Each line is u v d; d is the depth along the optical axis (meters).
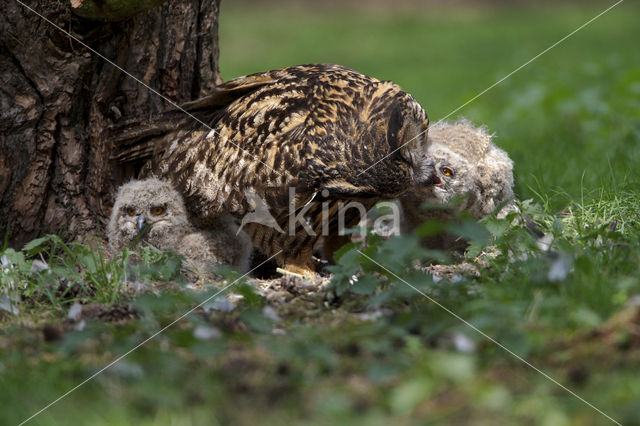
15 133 10.12
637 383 5.99
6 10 9.77
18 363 6.91
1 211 10.23
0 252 9.61
